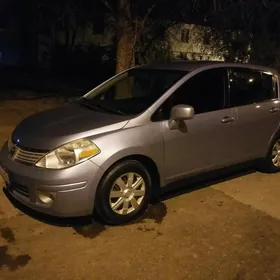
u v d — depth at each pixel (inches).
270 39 569.6
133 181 150.6
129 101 169.0
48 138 143.0
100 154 138.9
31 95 467.5
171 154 159.3
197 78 173.2
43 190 135.9
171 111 155.3
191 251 131.9
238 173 212.7
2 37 869.2
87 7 502.3
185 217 157.2
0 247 130.4
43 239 136.6
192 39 646.5
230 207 168.2
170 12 408.8
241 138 186.7
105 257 126.5
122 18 316.5
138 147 147.1
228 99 181.6
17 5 861.8
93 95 192.7
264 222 155.3
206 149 172.2
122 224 149.3
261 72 201.0
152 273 118.6
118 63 325.7
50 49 839.1
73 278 115.0
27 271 117.6
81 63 829.8
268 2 449.4
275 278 118.7
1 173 156.1
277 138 207.8
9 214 154.3
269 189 190.5
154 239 138.8
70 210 136.8
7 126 292.5
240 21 507.8
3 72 749.3
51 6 536.4
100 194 141.3
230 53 591.2
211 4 412.5
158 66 187.9
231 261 126.7
